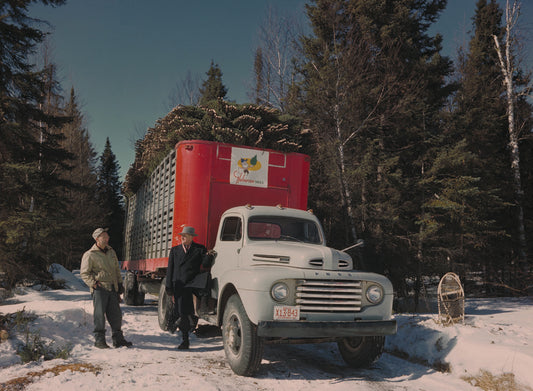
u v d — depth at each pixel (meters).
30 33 14.94
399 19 19.02
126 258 16.67
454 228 16.58
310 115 16.66
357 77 16.34
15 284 15.13
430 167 17.48
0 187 13.55
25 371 4.96
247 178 7.97
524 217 22.77
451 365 5.67
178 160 7.96
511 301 14.29
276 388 4.70
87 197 32.31
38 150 15.51
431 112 18.16
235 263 6.30
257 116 13.12
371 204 16.23
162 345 6.90
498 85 23.78
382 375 5.53
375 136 18.14
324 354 6.70
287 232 6.67
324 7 18.66
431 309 14.38
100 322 6.39
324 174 16.78
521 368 4.94
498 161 21.41
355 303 5.31
